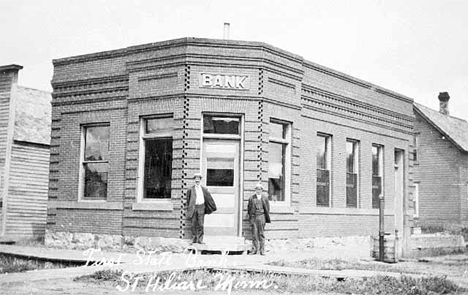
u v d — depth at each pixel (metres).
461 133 39.41
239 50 18.70
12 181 25.28
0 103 25.75
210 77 18.56
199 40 18.56
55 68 22.06
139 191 19.42
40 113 27.58
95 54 20.94
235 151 18.70
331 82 23.19
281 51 19.69
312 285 12.46
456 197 36.47
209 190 18.53
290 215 20.06
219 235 18.44
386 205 26.56
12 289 10.97
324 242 22.38
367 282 12.62
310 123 22.11
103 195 20.59
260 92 18.73
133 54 19.84
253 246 18.11
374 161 26.33
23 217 25.66
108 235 19.81
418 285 12.21
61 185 21.34
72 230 20.69
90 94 21.09
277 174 20.09
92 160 21.03
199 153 18.36
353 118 24.56
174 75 18.80
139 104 19.50
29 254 17.36
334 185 23.23
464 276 14.61
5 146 25.23
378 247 18.09
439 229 35.25
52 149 21.80
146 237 18.83
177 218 18.25
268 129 18.95
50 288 11.23
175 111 18.62
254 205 18.02
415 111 38.44
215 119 18.77
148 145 19.52
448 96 43.72
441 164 37.25
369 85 25.59
